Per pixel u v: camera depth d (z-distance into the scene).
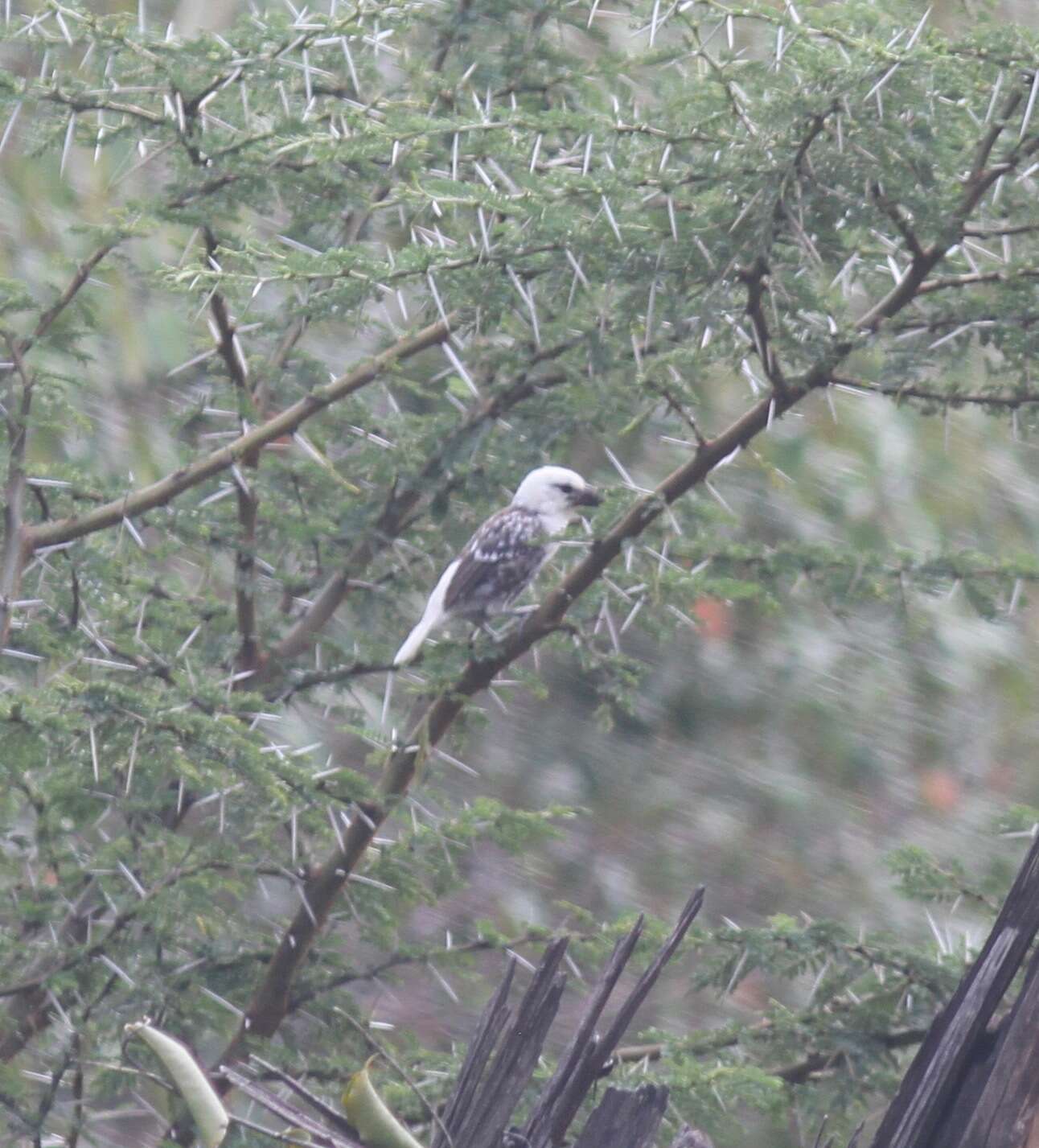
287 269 9.30
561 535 9.82
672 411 10.41
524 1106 8.96
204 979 10.58
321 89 11.71
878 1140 6.14
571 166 10.41
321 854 11.19
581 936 10.32
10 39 10.64
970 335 9.59
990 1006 6.12
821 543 10.96
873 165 8.64
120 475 12.31
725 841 15.24
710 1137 9.73
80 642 11.10
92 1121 10.16
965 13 11.06
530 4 12.19
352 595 11.98
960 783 15.38
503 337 13.04
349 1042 10.55
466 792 15.50
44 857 10.71
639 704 15.33
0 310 10.72
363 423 11.80
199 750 9.18
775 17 8.88
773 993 14.81
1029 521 15.17
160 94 10.87
